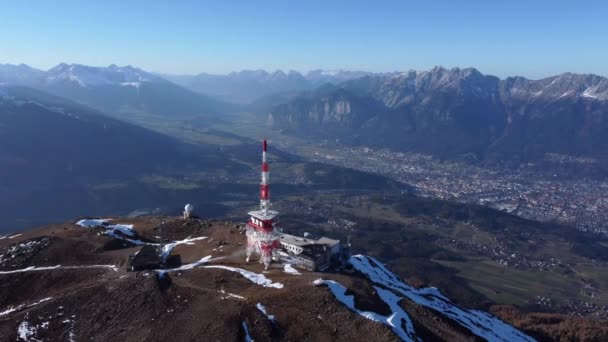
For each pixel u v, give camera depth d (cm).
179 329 9256
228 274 11688
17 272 12281
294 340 8925
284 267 12650
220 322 9275
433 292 15775
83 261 13100
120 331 9494
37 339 9475
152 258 12644
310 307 9825
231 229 16038
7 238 15675
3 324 9894
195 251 14138
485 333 12425
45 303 10531
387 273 15662
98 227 16150
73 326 9781
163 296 10425
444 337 10388
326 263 13425
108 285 10950
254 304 9856
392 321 9850
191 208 18500
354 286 11475
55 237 14312
